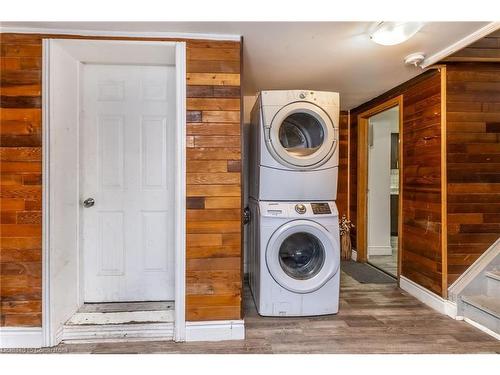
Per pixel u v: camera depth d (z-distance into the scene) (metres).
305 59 2.41
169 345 2.01
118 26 1.95
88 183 2.42
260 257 2.41
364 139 3.97
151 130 2.46
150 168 2.46
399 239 3.11
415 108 2.84
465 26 1.87
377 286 3.16
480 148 2.51
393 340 2.08
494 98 2.52
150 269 2.48
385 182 4.52
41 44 1.98
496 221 2.52
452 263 2.50
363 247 4.06
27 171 1.98
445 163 2.50
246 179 3.34
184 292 2.06
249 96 3.49
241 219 2.09
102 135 2.42
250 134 3.01
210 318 2.08
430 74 2.62
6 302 1.98
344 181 4.27
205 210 2.07
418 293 2.80
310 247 2.56
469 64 2.50
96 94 2.41
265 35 2.04
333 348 1.98
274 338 2.10
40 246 1.99
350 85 3.09
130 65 2.41
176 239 2.06
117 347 1.99
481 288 2.44
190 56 2.06
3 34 1.97
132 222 2.46
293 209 2.42
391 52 2.28
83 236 2.41
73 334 2.09
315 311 2.43
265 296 2.41
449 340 2.08
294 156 2.41
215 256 2.08
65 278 2.15
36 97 1.98
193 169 2.07
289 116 2.52
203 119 2.07
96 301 2.44
